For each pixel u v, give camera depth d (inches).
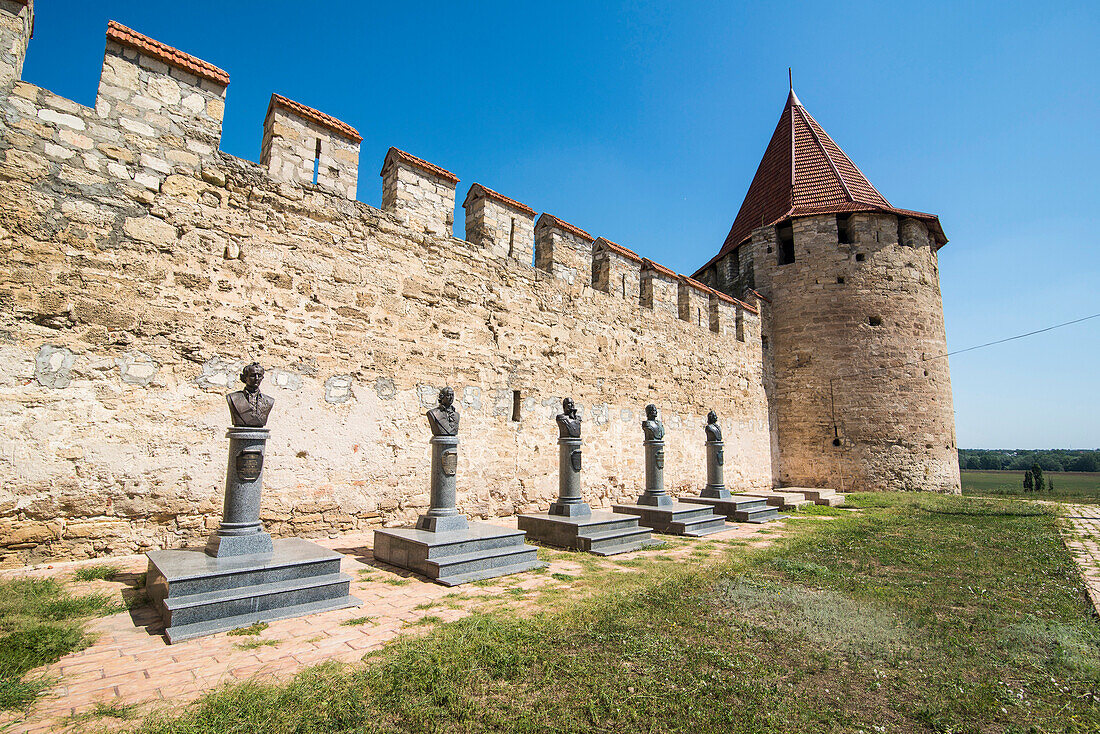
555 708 116.3
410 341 343.0
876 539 331.9
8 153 223.1
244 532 190.1
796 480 687.7
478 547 239.9
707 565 258.5
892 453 653.3
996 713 119.3
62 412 225.5
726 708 118.1
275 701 113.1
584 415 450.6
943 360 705.0
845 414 669.3
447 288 366.3
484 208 397.7
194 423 257.3
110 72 252.7
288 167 306.8
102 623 161.5
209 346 265.6
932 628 170.9
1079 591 217.5
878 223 698.8
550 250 442.9
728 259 813.9
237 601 165.9
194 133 272.7
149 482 243.3
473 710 114.0
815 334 696.4
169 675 129.6
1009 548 305.4
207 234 270.7
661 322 540.7
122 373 240.5
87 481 228.8
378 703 115.6
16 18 232.7
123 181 249.3
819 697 125.3
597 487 455.5
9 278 218.5
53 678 126.0
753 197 920.9
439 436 259.4
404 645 146.3
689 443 557.3
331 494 300.2
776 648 152.8
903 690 129.7
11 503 212.5
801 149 879.1
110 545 232.1
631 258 516.7
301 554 192.9
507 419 392.8
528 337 413.1
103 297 238.7
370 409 320.2
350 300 318.7
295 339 294.5
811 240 713.6
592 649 148.2
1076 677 138.7
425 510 337.7
